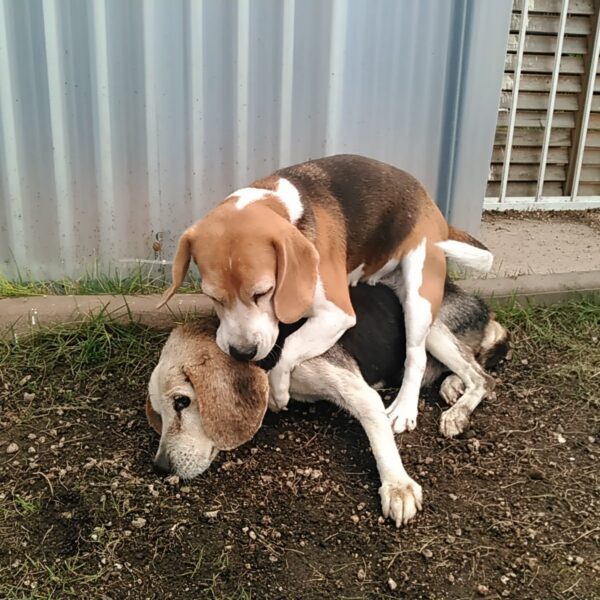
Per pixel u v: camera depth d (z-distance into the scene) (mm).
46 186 1437
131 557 869
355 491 974
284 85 1430
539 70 1958
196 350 974
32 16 1339
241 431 967
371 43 1438
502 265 1626
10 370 1212
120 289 1424
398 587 834
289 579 842
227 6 1368
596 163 2080
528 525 923
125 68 1384
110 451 1044
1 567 856
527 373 1260
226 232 952
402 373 1190
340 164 1199
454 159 1534
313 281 976
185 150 1444
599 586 841
